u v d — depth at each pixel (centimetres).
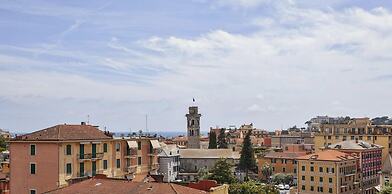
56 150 9094
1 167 12650
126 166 11500
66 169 9288
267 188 15112
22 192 9325
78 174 9581
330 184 16175
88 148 9950
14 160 9444
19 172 9388
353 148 17988
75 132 9875
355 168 17150
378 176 18875
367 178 18062
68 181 9050
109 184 6222
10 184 9444
